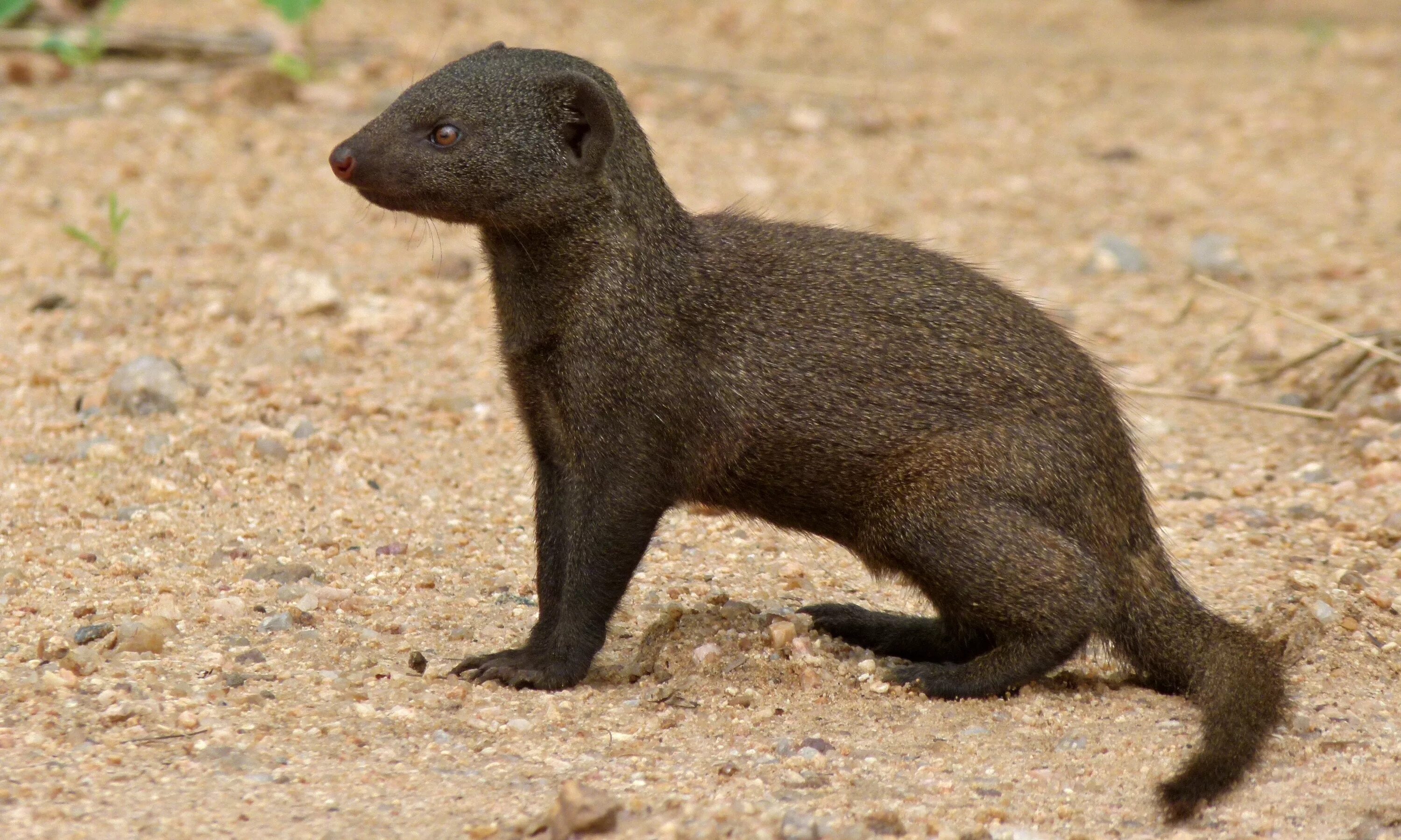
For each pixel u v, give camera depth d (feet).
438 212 30.30
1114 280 58.85
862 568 37.78
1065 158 73.36
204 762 25.31
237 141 66.59
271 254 56.44
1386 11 103.40
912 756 27.07
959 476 29.43
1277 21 101.55
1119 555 30.55
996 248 61.67
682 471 30.35
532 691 29.68
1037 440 29.68
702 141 71.20
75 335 49.42
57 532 36.32
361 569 35.60
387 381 47.67
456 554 37.04
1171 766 26.68
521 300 30.48
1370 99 82.58
